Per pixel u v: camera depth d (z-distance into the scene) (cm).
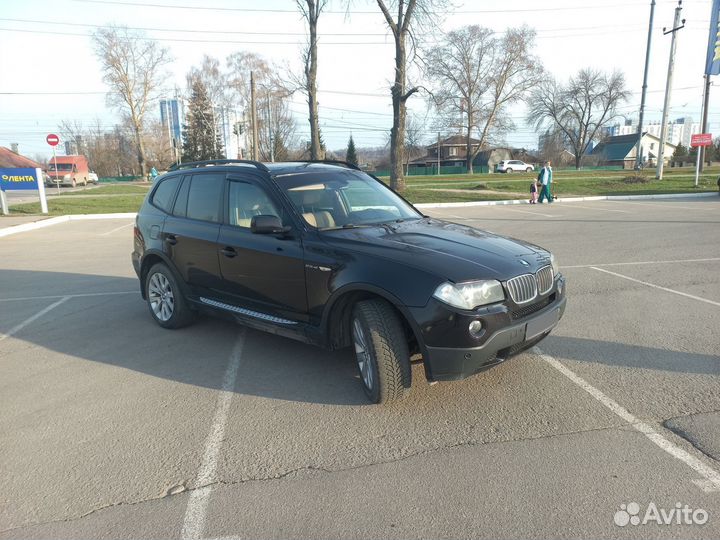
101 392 417
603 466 298
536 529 249
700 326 536
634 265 852
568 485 281
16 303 706
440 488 282
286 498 278
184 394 410
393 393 364
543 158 9294
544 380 416
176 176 573
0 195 1966
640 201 2127
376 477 295
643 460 303
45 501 281
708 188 2527
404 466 304
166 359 485
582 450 315
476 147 7050
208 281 500
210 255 489
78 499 282
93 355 501
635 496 271
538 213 1722
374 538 246
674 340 496
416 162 9906
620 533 244
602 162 9262
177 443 338
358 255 376
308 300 406
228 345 518
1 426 365
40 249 1206
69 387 429
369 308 362
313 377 434
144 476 302
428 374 345
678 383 404
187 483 294
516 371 434
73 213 2039
